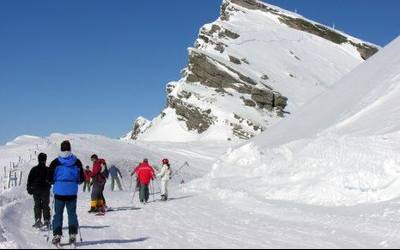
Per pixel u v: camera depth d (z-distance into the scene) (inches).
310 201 669.3
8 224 484.4
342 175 683.4
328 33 7224.4
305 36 6988.2
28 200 738.2
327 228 473.1
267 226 489.7
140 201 791.7
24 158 1507.1
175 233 451.5
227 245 382.6
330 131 1018.1
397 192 615.8
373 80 1220.5
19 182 1051.3
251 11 7155.5
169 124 4559.5
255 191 776.9
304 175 768.3
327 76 6122.1
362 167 685.3
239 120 4247.0
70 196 394.6
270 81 5221.5
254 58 5669.3
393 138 748.6
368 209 567.2
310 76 5807.1
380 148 724.7
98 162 650.8
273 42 6373.0
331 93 1432.1
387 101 1010.7
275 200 700.0
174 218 564.4
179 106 4581.7
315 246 376.5
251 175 943.7
